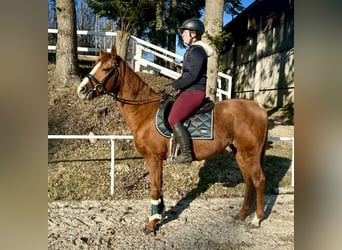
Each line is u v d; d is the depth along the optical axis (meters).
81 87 3.18
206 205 4.25
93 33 8.88
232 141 3.48
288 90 10.68
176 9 14.06
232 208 4.15
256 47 13.52
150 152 3.35
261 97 12.72
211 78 5.45
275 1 11.24
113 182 4.46
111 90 3.32
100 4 11.86
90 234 3.34
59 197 4.29
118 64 3.31
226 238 3.31
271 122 8.54
